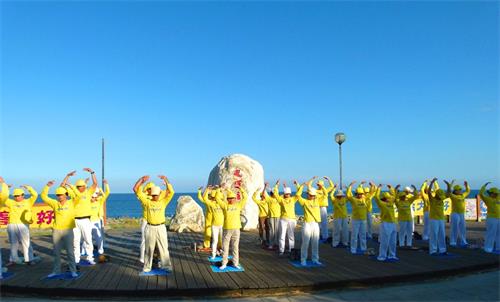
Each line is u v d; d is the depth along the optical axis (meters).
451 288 8.38
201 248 12.44
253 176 18.92
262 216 13.70
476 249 12.52
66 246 8.86
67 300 7.69
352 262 10.47
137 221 25.48
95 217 11.44
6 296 7.94
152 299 7.71
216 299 7.70
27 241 10.41
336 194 13.66
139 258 11.22
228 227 9.64
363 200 12.18
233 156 19.53
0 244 14.37
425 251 12.13
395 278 8.77
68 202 8.92
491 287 8.44
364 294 7.96
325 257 11.29
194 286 7.95
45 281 8.43
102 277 8.80
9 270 9.66
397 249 12.50
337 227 13.41
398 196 13.04
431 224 11.62
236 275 8.95
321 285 8.22
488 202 12.21
